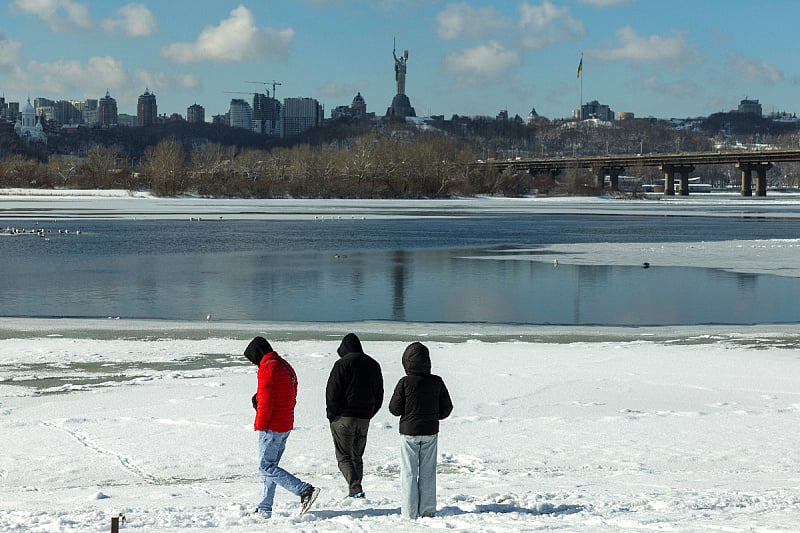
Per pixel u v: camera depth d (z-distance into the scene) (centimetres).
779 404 2252
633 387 2491
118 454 1691
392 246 9188
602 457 1681
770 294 5378
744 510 1163
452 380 2589
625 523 1073
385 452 1748
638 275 6412
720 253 8188
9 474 1553
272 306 4794
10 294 5197
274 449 1242
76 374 2680
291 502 1334
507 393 2392
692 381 2598
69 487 1470
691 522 1072
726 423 1991
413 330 3956
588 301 5062
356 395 1314
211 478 1542
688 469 1586
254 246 9038
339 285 5762
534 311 4669
